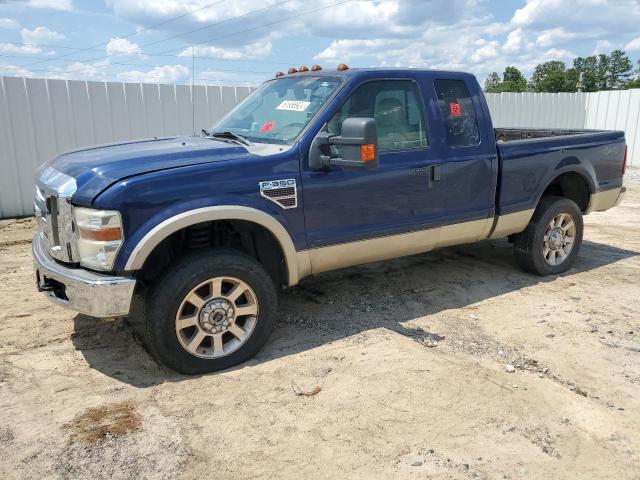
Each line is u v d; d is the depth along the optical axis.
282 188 3.85
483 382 3.60
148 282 3.79
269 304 3.88
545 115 15.95
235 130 4.64
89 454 2.88
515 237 5.73
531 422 3.18
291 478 2.72
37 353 4.02
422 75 4.66
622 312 4.83
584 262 6.37
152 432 3.07
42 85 8.58
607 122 16.38
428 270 5.98
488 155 4.96
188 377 3.69
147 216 3.40
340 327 4.50
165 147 4.02
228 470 2.78
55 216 3.67
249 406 3.34
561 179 5.93
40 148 8.73
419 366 3.81
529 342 4.23
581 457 2.89
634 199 10.76
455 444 2.98
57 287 3.69
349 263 4.40
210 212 3.54
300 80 4.70
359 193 4.21
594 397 3.48
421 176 4.55
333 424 3.15
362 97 4.30
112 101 9.20
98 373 3.74
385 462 2.83
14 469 2.76
